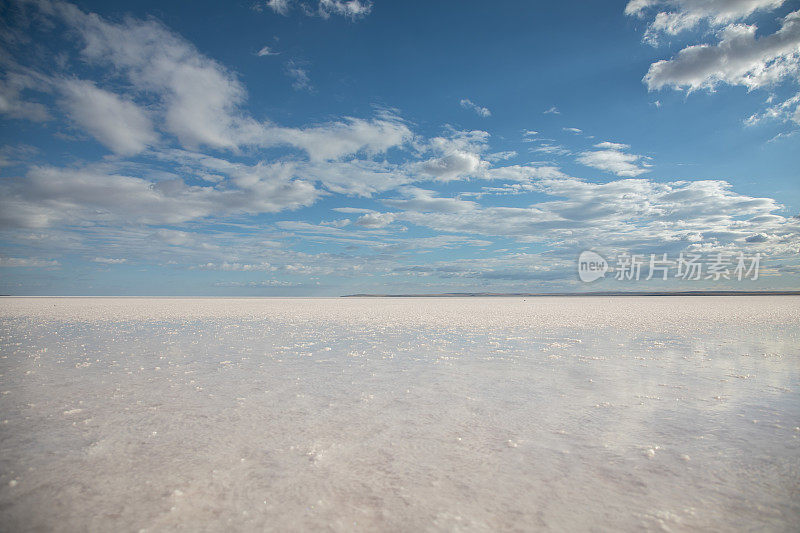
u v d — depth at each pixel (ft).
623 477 11.70
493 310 103.65
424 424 16.31
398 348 36.68
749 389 21.59
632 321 64.18
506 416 17.29
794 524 9.36
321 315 83.61
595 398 20.03
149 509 10.05
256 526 9.33
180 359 30.91
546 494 10.73
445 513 9.84
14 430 15.58
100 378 24.44
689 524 9.36
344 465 12.55
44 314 80.43
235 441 14.51
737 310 94.53
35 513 9.86
